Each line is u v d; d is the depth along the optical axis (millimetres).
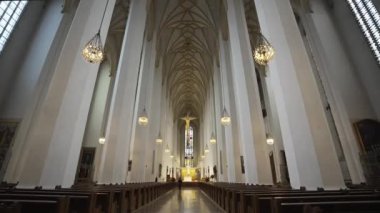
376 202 2336
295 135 5430
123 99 10461
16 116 9648
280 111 5906
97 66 6992
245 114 10016
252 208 3498
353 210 2287
